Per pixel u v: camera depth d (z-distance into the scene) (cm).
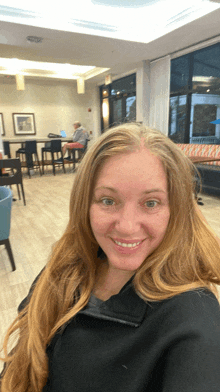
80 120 1059
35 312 48
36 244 281
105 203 36
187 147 622
